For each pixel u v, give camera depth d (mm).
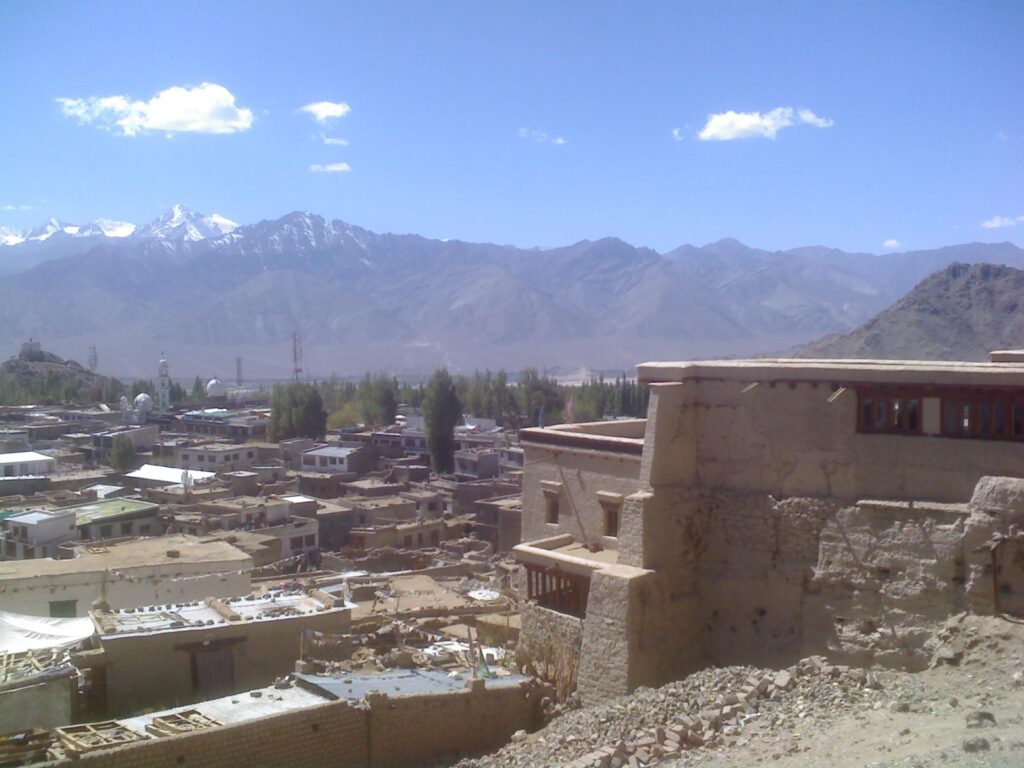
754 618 28078
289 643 34125
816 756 18375
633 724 22906
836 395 26984
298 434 135000
